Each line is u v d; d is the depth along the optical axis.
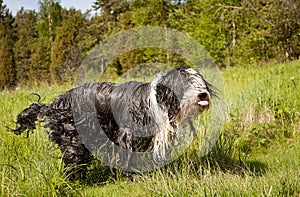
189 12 23.89
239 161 5.95
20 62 36.31
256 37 20.25
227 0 22.28
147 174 5.36
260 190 4.35
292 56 19.80
